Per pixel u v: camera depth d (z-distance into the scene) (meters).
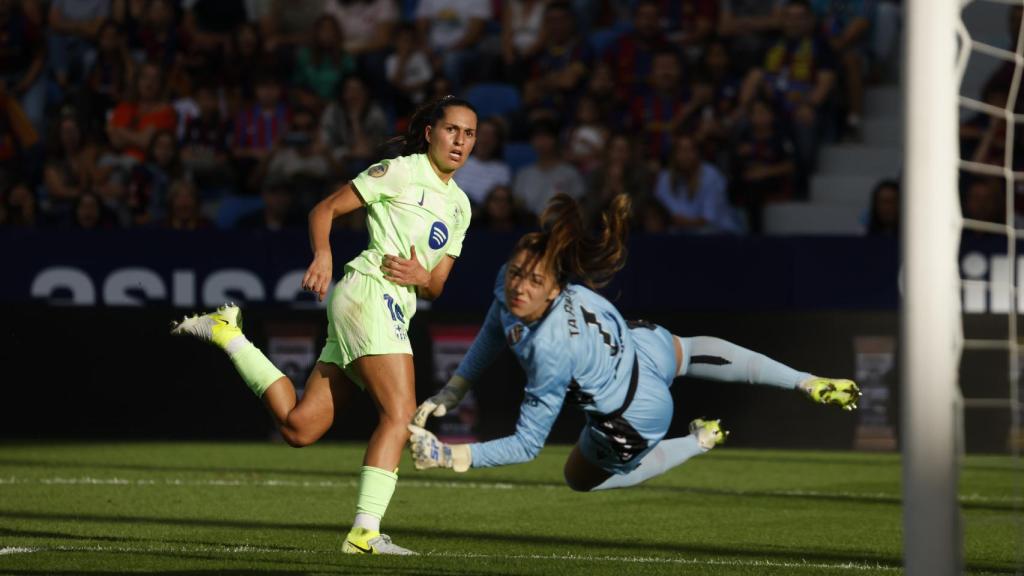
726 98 48.19
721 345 18.06
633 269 38.41
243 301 38.69
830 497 27.64
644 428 17.08
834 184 47.81
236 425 38.44
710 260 38.38
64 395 38.62
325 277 18.22
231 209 46.19
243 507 25.19
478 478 30.50
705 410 37.62
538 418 15.81
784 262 38.28
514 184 45.16
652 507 25.91
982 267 37.91
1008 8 50.81
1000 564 19.09
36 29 51.53
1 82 50.91
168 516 23.81
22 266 39.00
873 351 37.50
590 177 44.00
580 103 47.59
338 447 37.09
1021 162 42.97
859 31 50.75
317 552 18.36
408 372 18.64
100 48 49.22
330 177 45.66
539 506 25.94
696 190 44.69
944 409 12.55
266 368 19.30
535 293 15.87
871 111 51.31
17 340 38.72
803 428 37.50
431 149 18.83
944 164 12.55
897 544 21.19
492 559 17.69
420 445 14.57
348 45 52.88
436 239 18.89
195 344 38.56
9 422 38.78
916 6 12.62
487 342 17.45
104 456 34.41
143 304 38.94
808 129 47.94
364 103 47.91
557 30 49.94
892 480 30.77
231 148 48.22
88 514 23.92
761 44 49.66
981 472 32.66
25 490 27.50
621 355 16.64
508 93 50.28
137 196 45.56
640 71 48.31
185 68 50.31
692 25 50.44
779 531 22.73
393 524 23.27
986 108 17.66
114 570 16.41
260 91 48.53
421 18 52.75
